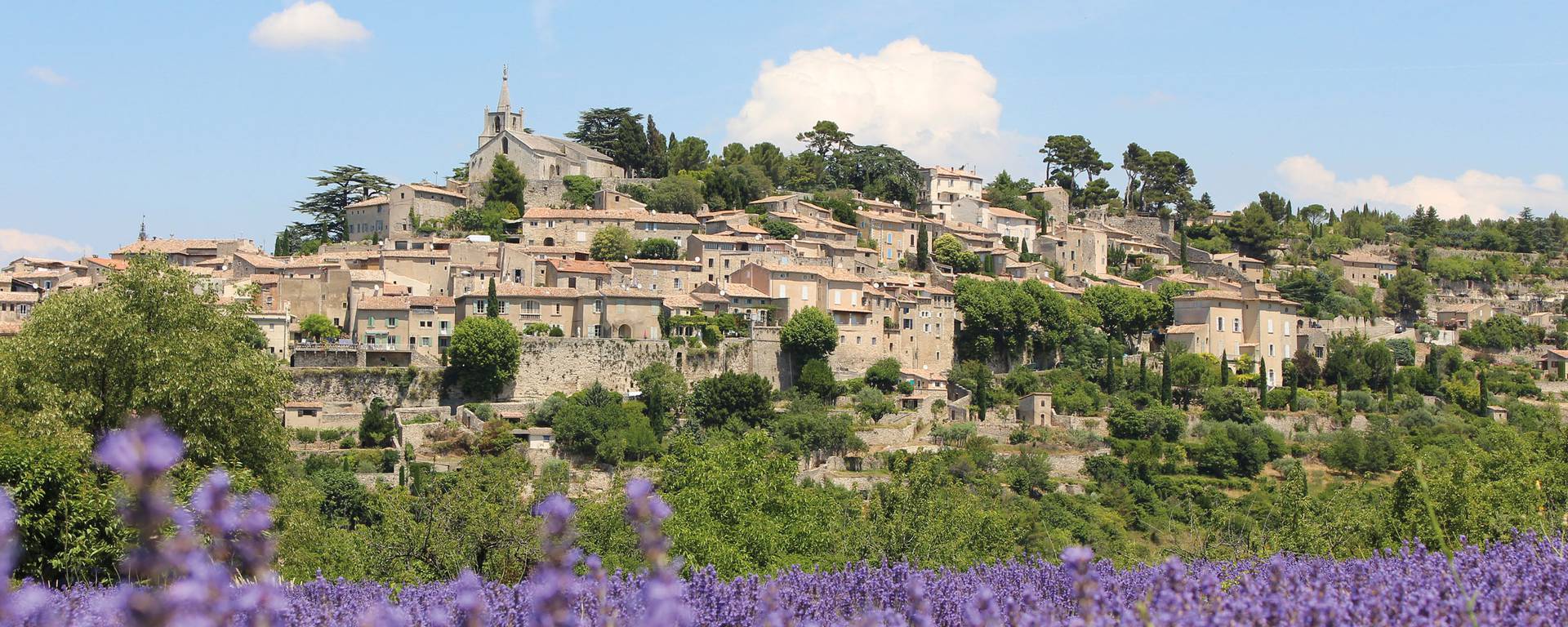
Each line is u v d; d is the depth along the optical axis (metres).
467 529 45.28
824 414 136.88
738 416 134.25
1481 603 18.36
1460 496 48.47
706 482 56.69
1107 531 107.19
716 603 21.56
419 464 111.94
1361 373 171.38
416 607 23.12
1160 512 117.50
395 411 130.50
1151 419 143.12
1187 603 16.62
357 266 170.12
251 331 63.31
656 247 181.88
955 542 52.53
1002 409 151.62
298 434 123.19
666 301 155.62
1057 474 131.88
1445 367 189.00
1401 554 28.92
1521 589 19.58
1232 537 61.72
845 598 24.70
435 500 46.72
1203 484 130.12
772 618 20.48
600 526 42.41
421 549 45.25
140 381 55.12
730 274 169.38
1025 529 80.94
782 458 60.28
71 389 54.09
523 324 148.25
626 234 184.38
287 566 39.78
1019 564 35.59
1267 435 142.50
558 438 125.69
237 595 12.14
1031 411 147.88
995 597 24.44
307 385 132.00
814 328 153.12
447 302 146.88
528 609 19.28
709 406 134.75
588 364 143.38
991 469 127.44
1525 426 156.38
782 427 132.00
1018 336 171.75
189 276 60.25
